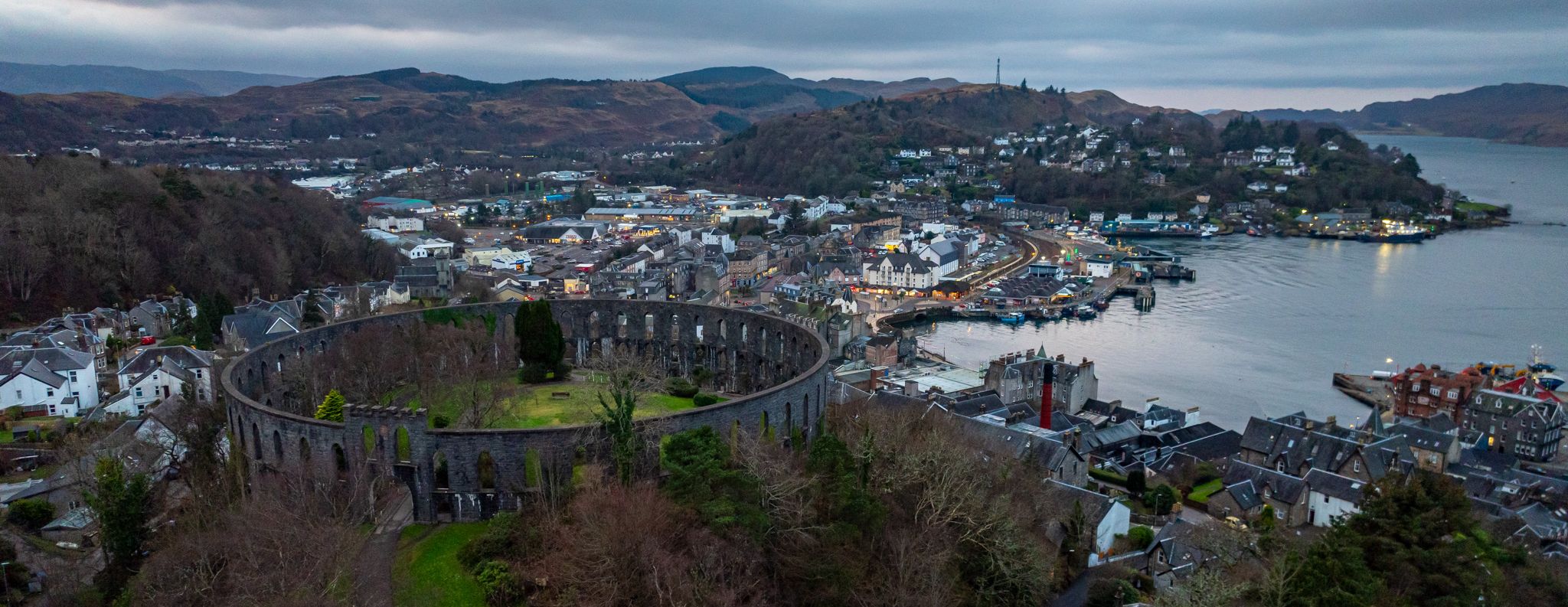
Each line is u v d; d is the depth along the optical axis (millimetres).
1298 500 160500
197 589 97500
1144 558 134375
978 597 115688
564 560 94875
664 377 164125
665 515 96500
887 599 102812
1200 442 199875
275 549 96938
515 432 110062
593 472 107125
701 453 106625
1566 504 167750
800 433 135250
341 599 93188
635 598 89562
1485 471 186375
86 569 125188
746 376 178125
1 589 118812
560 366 162625
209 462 146625
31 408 192000
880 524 111000
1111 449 196625
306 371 153250
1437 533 105625
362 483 113188
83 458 150375
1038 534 136750
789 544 101938
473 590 97625
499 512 110375
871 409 167750
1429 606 99375
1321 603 93125
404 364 160000
